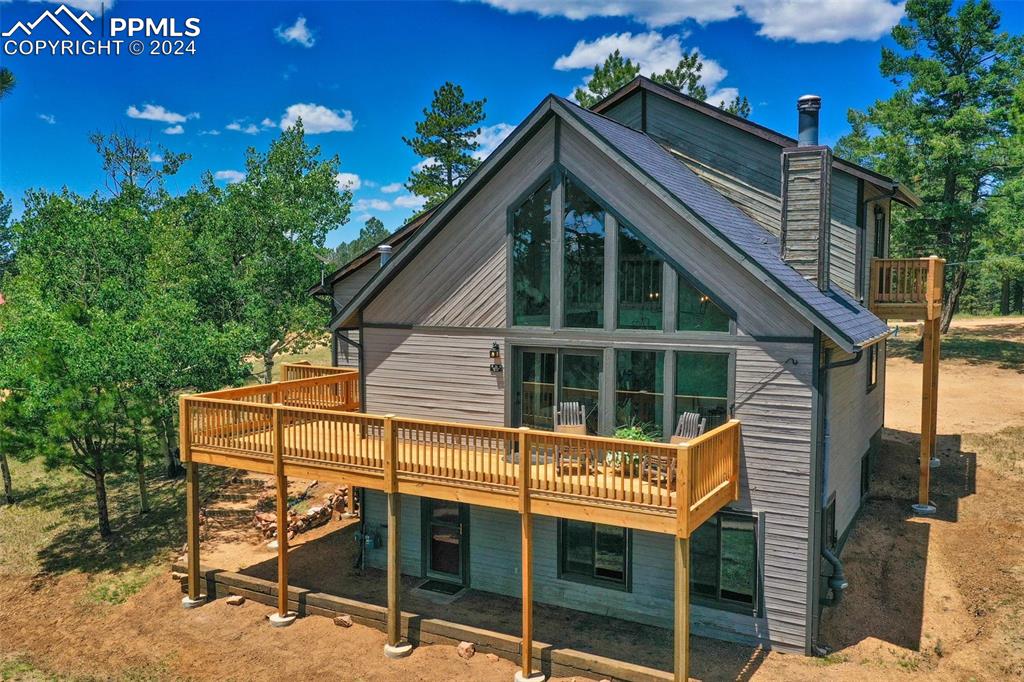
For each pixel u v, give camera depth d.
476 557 14.86
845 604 13.17
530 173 13.82
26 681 12.35
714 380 12.49
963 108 30.44
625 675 11.33
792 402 11.88
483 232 14.36
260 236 30.19
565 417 13.12
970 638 12.07
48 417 17.30
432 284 14.97
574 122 13.05
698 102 16.58
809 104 13.84
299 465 13.95
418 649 12.94
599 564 13.70
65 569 16.81
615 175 13.07
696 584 12.84
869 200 16.44
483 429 12.16
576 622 13.34
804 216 13.57
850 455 15.38
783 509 12.04
